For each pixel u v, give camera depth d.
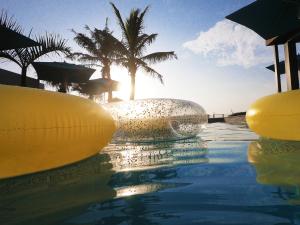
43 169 2.37
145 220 1.28
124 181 2.05
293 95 3.70
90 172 2.36
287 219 1.23
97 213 1.40
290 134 3.64
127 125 4.57
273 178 1.92
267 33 6.21
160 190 1.76
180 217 1.30
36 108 2.22
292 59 6.32
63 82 9.95
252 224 1.19
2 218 1.37
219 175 2.09
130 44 13.46
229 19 5.88
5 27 5.02
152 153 3.34
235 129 7.70
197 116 5.02
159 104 4.68
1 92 2.13
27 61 6.46
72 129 2.48
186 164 2.59
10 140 2.02
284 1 4.97
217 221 1.24
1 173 2.09
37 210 1.47
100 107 3.21
